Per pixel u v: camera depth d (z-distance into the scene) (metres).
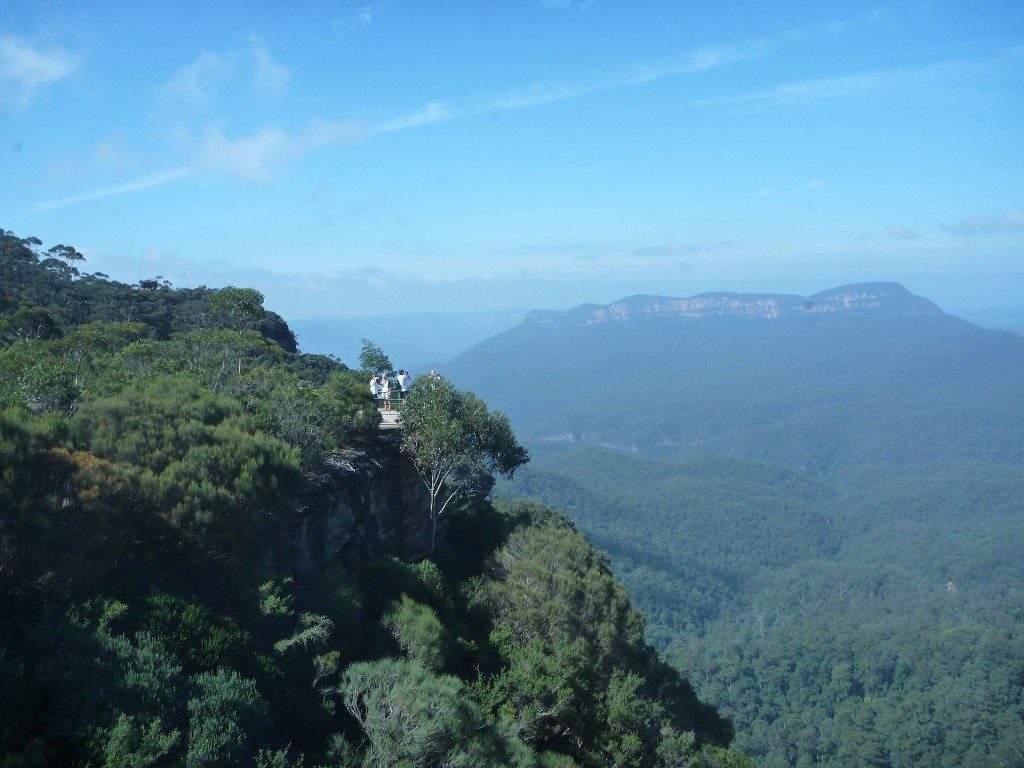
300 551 21.22
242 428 22.12
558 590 27.89
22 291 61.81
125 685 11.70
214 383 26.69
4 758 9.95
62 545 14.02
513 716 20.48
